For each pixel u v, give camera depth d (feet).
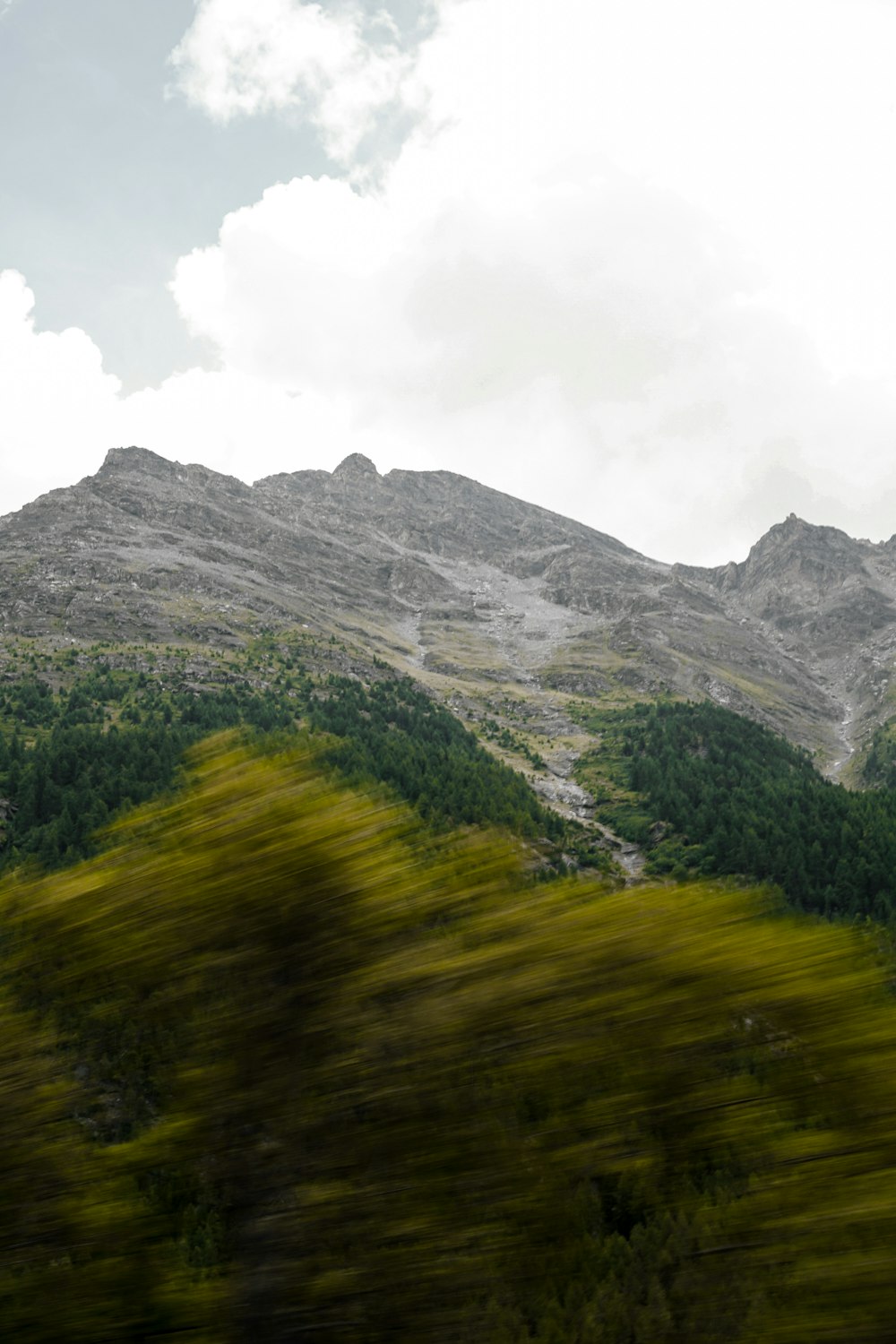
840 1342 8.80
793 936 10.89
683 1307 9.48
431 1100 11.21
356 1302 10.34
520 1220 10.35
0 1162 11.43
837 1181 9.47
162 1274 10.69
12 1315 10.63
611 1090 10.66
